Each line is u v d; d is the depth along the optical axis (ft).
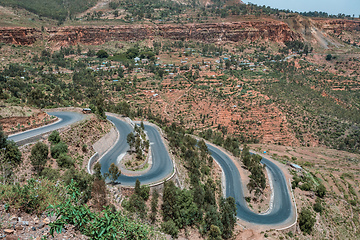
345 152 416.26
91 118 228.84
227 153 320.29
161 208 157.58
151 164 209.15
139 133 256.73
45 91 431.43
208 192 186.19
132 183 173.47
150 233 80.59
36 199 64.95
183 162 239.30
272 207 227.20
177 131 327.67
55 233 57.41
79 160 179.73
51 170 149.18
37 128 192.44
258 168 246.68
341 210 255.29
